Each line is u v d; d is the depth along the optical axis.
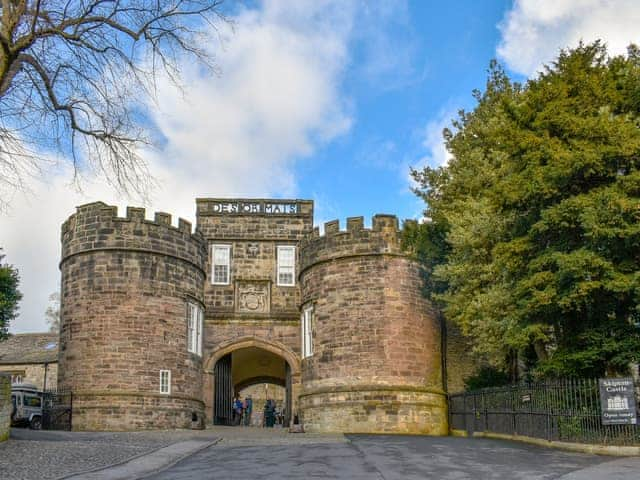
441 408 32.06
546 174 21.31
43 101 17.98
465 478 14.62
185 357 32.50
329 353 32.22
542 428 21.48
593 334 20.53
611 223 19.72
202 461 18.31
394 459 17.92
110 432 28.30
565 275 20.28
